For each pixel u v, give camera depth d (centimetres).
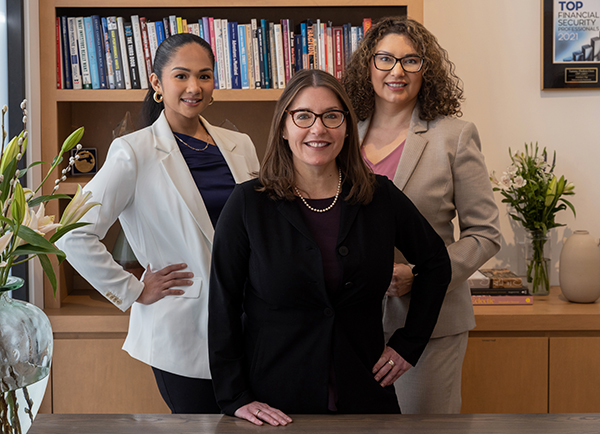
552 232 295
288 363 135
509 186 267
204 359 185
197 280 187
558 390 243
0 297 104
